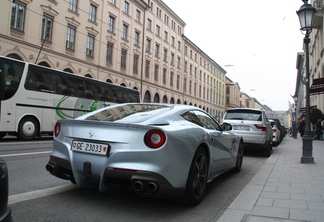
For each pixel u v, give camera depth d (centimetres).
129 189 352
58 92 1430
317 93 1792
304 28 868
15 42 2191
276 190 490
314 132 2192
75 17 2784
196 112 501
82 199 413
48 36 2508
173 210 387
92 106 1630
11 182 491
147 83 4172
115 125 362
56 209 367
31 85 1300
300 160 877
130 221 339
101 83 1719
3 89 1183
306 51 877
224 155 544
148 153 343
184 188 376
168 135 352
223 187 541
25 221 323
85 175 374
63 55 2633
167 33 4838
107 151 358
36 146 1041
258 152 1170
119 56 3491
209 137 459
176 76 5212
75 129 391
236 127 995
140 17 3988
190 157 386
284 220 342
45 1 2452
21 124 1254
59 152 400
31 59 2325
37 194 427
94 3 3047
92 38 3058
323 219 347
